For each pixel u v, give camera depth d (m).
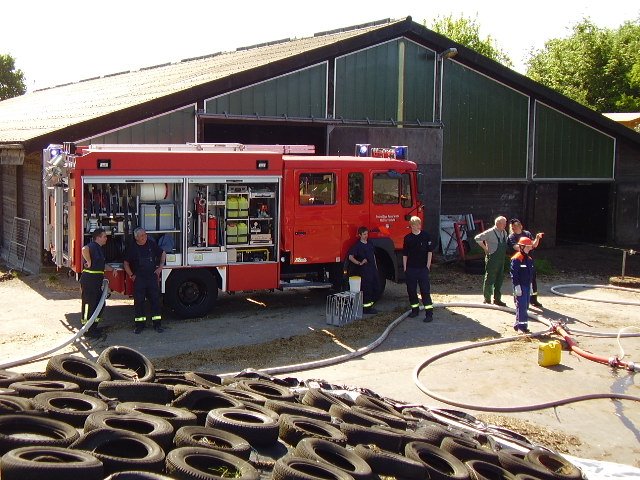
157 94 16.97
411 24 19.61
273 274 13.20
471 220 21.83
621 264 20.72
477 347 11.51
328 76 18.72
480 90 21.56
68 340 10.56
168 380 6.80
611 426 8.48
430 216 20.80
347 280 13.70
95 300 11.41
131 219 12.10
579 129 23.64
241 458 4.92
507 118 22.20
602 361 10.82
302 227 13.27
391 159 14.12
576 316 13.92
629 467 6.92
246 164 12.70
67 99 25.94
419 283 13.10
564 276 18.67
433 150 20.67
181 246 12.41
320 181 13.40
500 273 14.30
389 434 5.76
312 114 18.56
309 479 4.52
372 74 19.48
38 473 4.05
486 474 5.71
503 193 22.89
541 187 23.28
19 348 10.76
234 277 12.89
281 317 13.09
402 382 9.74
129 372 6.93
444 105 20.97
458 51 20.45
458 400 9.15
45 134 14.77
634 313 14.32
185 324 12.44
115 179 11.72
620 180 24.75
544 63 50.19
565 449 7.77
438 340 11.84
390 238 14.08
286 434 5.50
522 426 8.34
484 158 22.00
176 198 12.39
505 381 9.95
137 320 11.76
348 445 5.71
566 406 9.09
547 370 10.48
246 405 5.95
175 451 4.66
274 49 22.84
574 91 44.47
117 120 15.56
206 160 12.38
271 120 17.89
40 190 16.50
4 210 20.19
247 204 12.88
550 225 23.70
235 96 17.30
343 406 6.48
